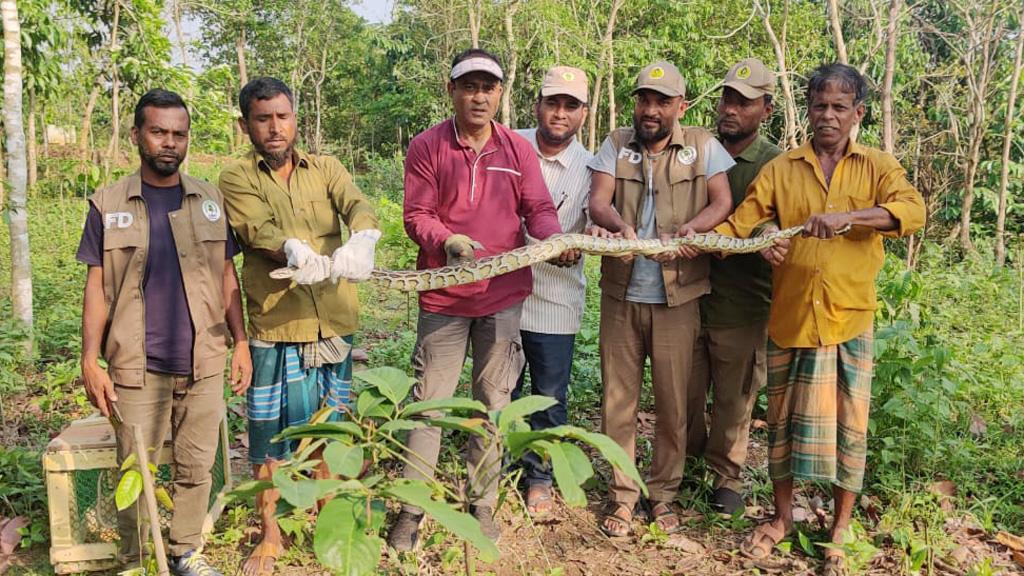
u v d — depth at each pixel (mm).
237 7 31219
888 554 4176
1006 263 14266
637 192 4441
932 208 15883
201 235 3748
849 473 4055
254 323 4008
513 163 4281
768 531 4242
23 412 6105
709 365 4801
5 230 14336
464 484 2576
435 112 28469
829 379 4016
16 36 7574
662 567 4125
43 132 24781
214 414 3855
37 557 4262
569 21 19594
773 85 4637
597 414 6082
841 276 3953
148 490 2330
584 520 4621
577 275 4820
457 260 3904
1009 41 15906
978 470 5129
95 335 3627
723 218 4332
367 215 3959
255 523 4527
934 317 8086
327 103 43500
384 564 4000
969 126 15117
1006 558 4145
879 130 15820
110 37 14961
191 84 14555
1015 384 6012
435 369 4305
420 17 25078
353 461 1883
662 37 21281
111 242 3590
